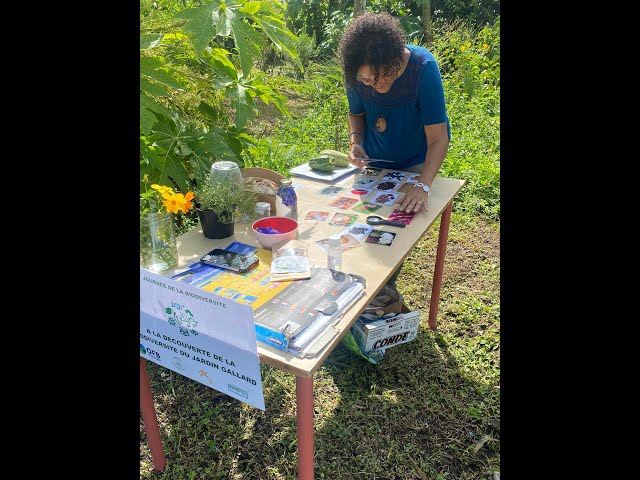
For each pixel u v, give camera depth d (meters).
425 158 2.70
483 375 2.72
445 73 7.07
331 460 2.24
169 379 2.69
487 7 9.11
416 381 2.67
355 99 2.79
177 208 1.80
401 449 2.30
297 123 5.78
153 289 1.57
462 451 2.29
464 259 3.82
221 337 1.49
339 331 1.53
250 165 4.09
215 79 3.23
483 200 4.52
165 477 2.16
